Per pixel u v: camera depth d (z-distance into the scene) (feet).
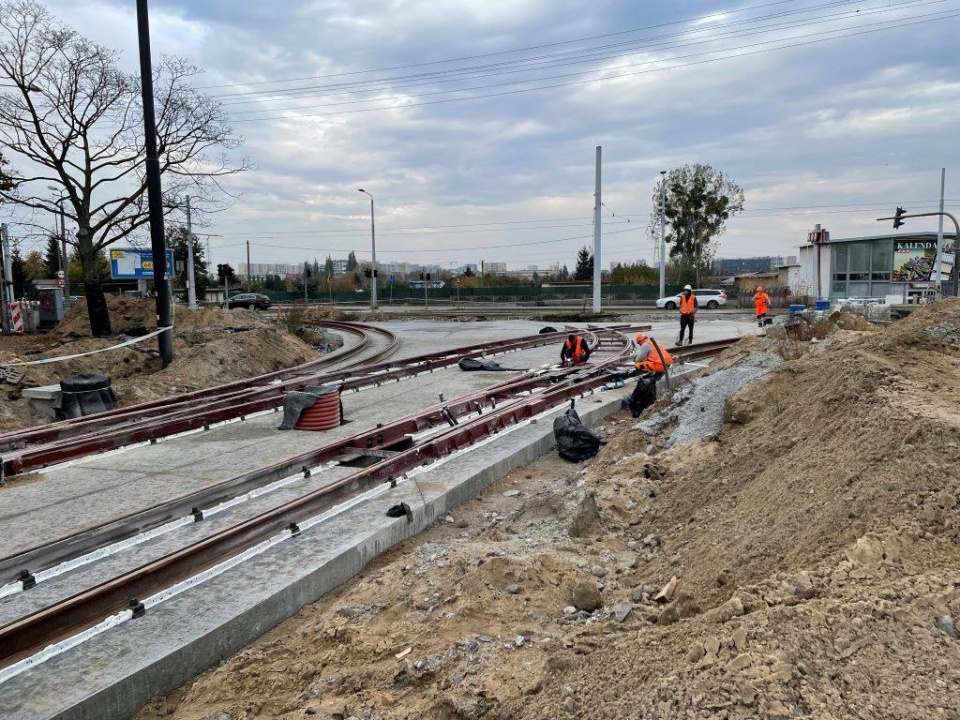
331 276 302.86
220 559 18.66
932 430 15.30
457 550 18.63
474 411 38.81
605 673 11.18
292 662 14.75
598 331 91.56
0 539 21.88
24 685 13.41
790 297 144.25
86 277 79.30
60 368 53.67
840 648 9.98
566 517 20.98
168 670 14.44
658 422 30.30
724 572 14.35
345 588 19.11
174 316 89.71
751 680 9.43
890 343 25.30
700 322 110.73
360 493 24.27
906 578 11.49
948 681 9.13
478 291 225.56
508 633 14.32
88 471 29.22
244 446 33.30
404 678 13.06
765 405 25.63
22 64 70.90
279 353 66.95
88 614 15.80
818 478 16.37
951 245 131.54
